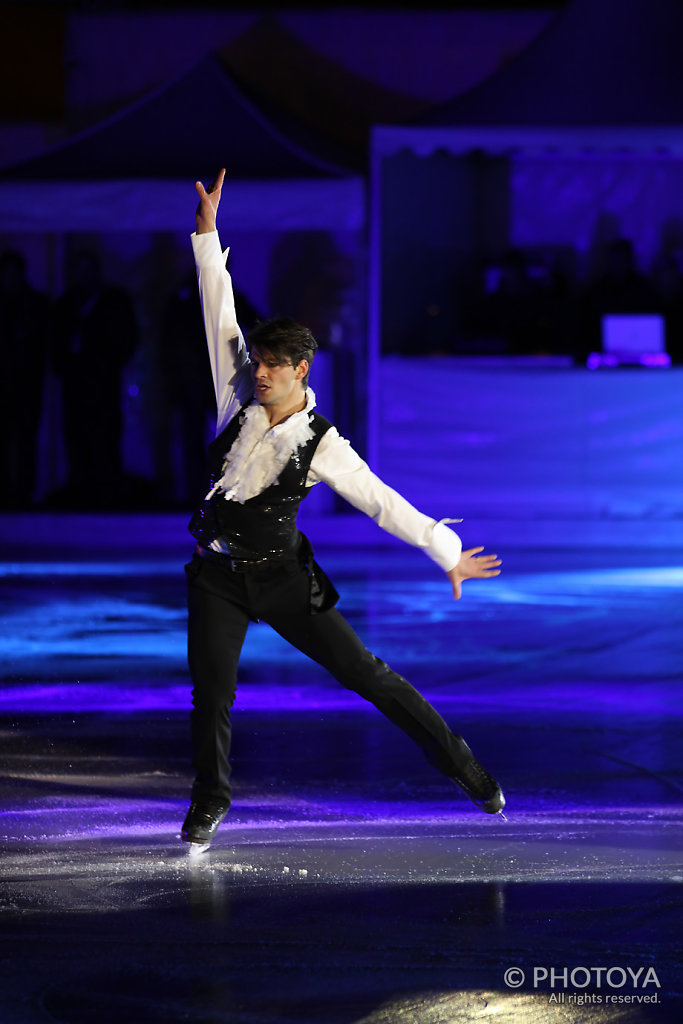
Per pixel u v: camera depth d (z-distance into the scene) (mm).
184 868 15672
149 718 24078
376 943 13234
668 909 14242
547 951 13039
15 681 27344
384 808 18391
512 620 35031
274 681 27625
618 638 32406
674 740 22391
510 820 17781
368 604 37750
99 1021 11453
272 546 15781
